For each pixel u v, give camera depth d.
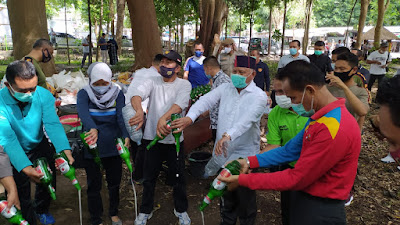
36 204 3.24
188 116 2.92
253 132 2.97
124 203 3.96
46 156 3.00
